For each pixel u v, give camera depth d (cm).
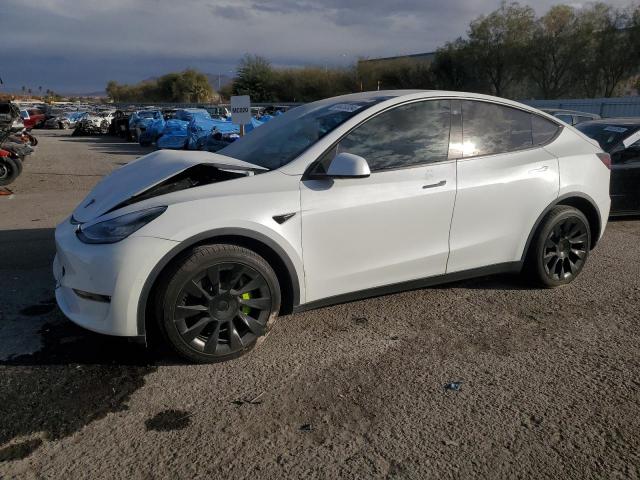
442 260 376
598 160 444
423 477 227
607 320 381
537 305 407
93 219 314
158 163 357
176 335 301
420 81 4766
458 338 353
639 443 249
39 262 510
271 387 294
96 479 225
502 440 250
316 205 325
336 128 346
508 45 4047
